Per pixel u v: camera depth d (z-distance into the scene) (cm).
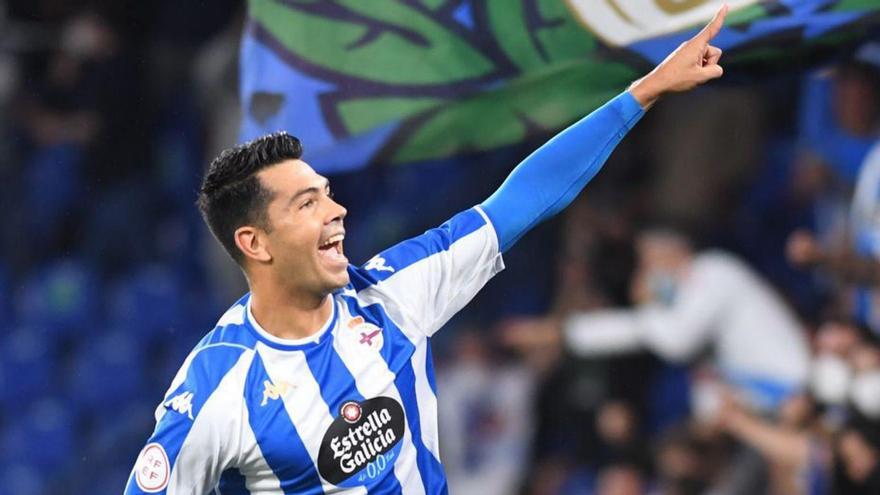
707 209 3034
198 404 1024
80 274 3538
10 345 3478
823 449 2080
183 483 1026
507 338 2706
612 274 2819
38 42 3588
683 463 2373
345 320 1073
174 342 3397
